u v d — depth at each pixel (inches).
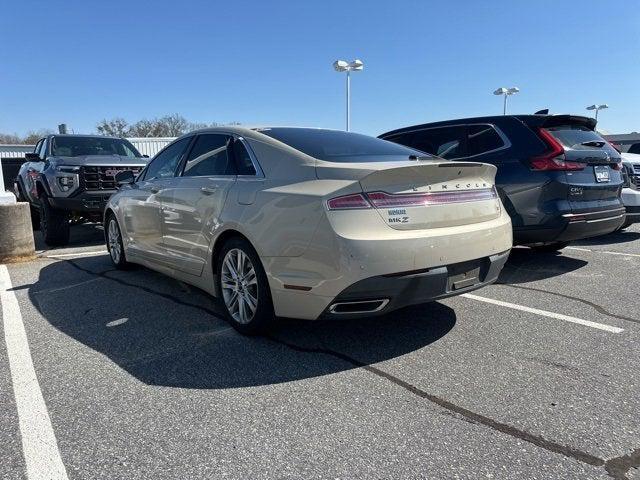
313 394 115.1
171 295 200.7
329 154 145.7
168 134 2566.4
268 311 143.2
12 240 276.2
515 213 210.8
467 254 134.0
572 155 206.1
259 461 90.6
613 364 128.7
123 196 230.8
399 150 167.6
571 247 294.4
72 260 278.8
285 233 131.4
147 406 110.7
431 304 180.7
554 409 106.7
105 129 2444.6
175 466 89.4
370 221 122.3
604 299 185.3
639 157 398.6
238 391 117.1
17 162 673.6
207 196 162.7
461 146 237.9
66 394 116.6
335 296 123.3
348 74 848.3
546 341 144.7
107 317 173.2
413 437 97.2
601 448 92.7
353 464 89.3
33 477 86.7
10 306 188.1
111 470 88.5
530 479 84.4
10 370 130.2
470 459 90.1
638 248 288.4
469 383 119.3
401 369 127.5
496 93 1099.3
